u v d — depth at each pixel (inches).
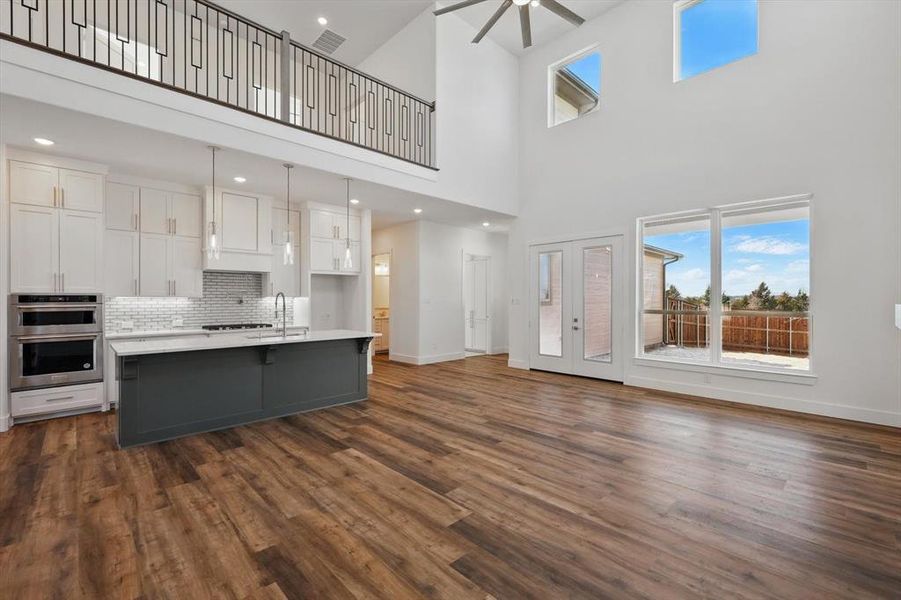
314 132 181.8
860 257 160.4
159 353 136.5
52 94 120.7
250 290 243.9
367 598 67.8
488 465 120.9
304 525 89.3
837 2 164.7
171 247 205.0
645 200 221.8
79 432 149.3
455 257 328.8
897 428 152.5
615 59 234.4
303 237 251.6
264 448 134.4
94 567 74.9
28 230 159.5
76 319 169.2
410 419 166.4
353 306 276.7
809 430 150.7
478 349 368.8
